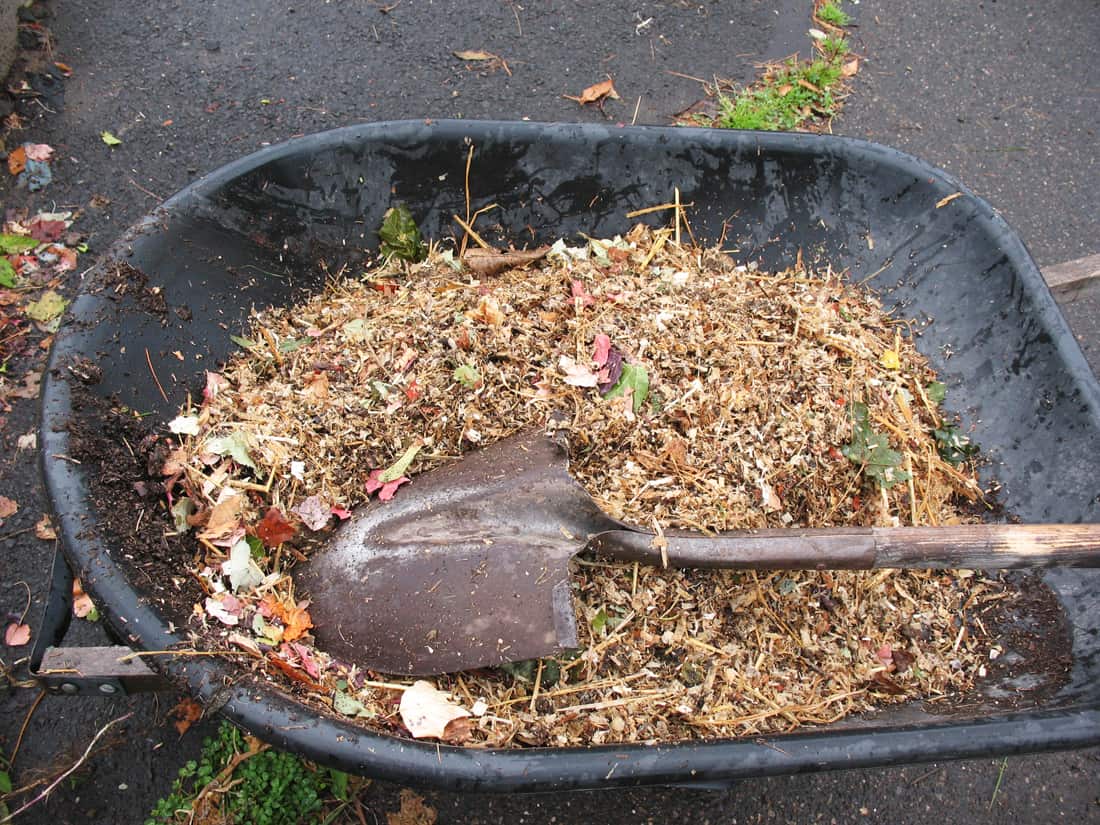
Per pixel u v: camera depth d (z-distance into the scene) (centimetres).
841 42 405
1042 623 207
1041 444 221
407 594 188
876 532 191
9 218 328
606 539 195
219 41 386
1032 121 396
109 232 328
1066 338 220
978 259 239
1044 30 428
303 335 238
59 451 175
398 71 385
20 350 297
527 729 182
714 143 250
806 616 207
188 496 198
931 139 386
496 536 194
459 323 229
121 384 197
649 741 165
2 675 239
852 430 222
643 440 214
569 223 264
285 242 242
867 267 256
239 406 215
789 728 190
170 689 179
